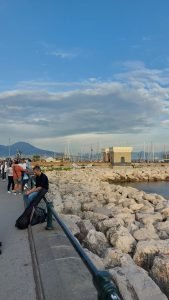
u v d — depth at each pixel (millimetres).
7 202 17531
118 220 13305
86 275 6250
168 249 9312
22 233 10438
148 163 88875
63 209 17609
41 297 5797
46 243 8578
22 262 7773
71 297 5418
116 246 10430
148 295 6594
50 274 6531
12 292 6211
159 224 13320
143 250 9305
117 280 6828
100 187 31750
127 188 30062
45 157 100188
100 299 3270
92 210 17750
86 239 10922
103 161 92125
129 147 85125
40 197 11023
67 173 54781
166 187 48500
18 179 21641
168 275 7762
